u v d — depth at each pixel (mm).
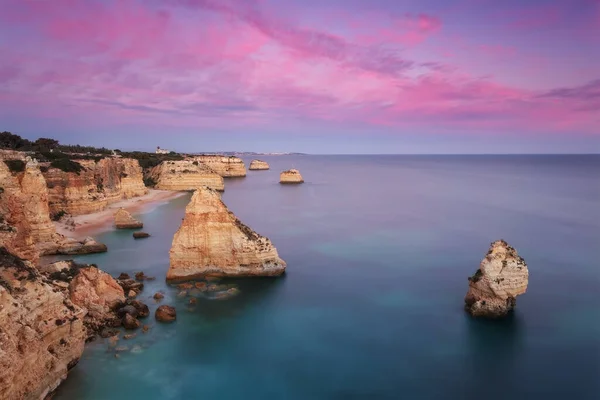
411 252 62781
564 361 32531
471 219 90188
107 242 63625
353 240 70500
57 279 34250
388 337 36156
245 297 42969
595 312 40750
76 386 27266
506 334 36438
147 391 27859
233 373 30469
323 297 44656
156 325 35969
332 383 29812
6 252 24938
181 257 45688
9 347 20000
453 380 30234
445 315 40219
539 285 48219
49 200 73938
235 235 46656
